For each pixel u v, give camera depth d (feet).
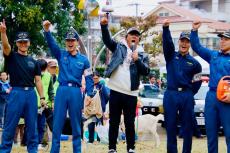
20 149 37.93
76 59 29.09
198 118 54.95
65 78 28.84
